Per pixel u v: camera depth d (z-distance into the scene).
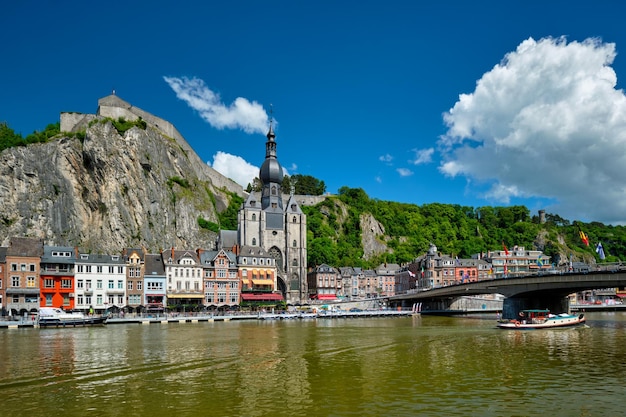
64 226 157.25
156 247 170.62
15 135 162.75
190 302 130.38
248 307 135.38
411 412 31.80
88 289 116.81
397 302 156.12
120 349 57.66
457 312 144.25
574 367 46.16
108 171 167.62
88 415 31.34
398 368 45.84
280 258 166.75
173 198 186.12
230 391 37.03
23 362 48.56
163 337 71.31
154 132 191.25
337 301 150.00
